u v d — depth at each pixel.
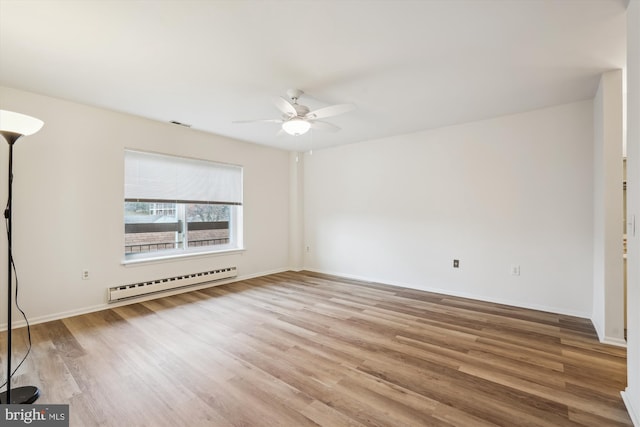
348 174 5.34
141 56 2.37
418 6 1.80
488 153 3.91
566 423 1.67
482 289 3.97
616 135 2.58
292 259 6.01
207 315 3.38
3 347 2.58
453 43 2.19
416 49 2.27
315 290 4.46
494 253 3.88
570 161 3.37
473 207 4.03
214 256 4.71
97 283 3.53
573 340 2.73
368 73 2.64
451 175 4.21
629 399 1.76
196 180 4.52
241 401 1.86
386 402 1.85
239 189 5.12
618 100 2.57
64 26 1.98
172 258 4.20
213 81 2.80
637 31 1.61
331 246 5.61
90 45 2.21
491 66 2.52
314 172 5.86
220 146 4.76
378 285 4.77
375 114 3.73
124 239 3.75
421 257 4.51
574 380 2.08
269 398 1.89
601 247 2.79
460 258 4.14
